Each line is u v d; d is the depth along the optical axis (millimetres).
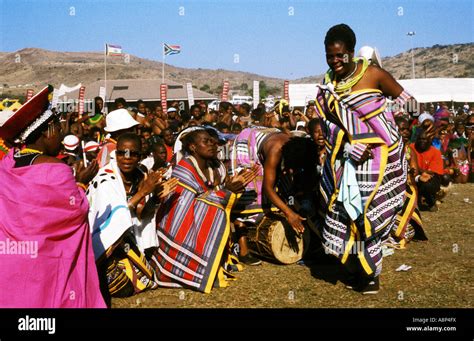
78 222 4793
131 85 55469
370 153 5797
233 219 7551
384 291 6227
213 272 6430
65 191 4633
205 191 6781
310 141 7086
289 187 7348
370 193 5855
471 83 37875
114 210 5965
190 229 6535
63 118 15836
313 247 7613
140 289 6383
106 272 6074
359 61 5930
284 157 6941
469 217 10188
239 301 6055
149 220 6531
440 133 14586
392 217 6039
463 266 7039
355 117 5809
